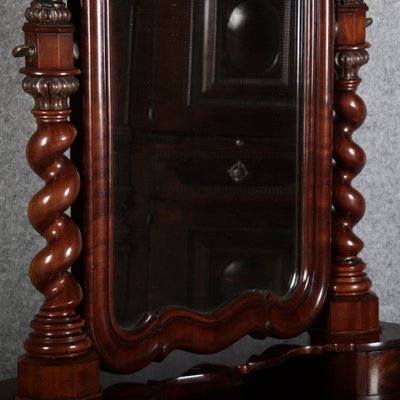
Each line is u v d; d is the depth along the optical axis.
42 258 1.25
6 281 1.66
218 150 1.43
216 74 1.43
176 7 1.38
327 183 1.53
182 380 1.38
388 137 1.85
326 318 1.57
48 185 1.24
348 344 1.53
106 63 1.28
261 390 1.57
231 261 1.46
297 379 1.61
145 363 1.36
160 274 1.38
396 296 1.87
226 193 1.45
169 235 1.39
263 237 1.48
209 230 1.43
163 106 1.37
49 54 1.22
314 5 1.50
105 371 1.34
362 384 1.54
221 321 1.43
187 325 1.40
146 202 1.36
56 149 1.23
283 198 1.50
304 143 1.52
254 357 1.46
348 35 1.54
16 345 1.68
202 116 1.42
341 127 1.56
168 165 1.38
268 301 1.48
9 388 1.32
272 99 1.48
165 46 1.37
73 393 1.25
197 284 1.42
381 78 1.83
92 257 1.29
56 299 1.26
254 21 1.46
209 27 1.42
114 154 1.32
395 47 1.83
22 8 1.61
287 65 1.50
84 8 1.25
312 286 1.54
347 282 1.57
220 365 1.43
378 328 1.59
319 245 1.54
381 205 1.86
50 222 1.25
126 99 1.32
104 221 1.30
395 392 1.57
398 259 1.87
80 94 1.27
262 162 1.48
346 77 1.55
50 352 1.25
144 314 1.36
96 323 1.30
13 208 1.65
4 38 1.60
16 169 1.64
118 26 1.30
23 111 1.63
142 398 1.30
